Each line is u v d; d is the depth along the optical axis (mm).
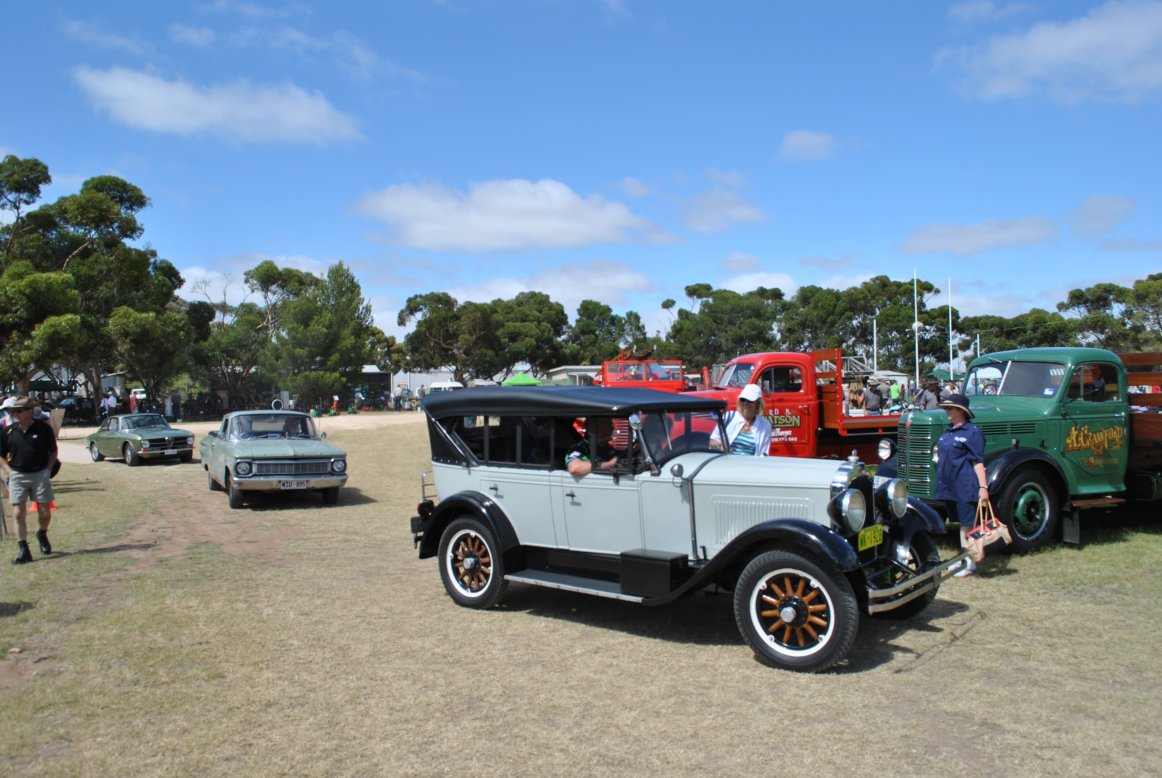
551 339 71625
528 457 6781
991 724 4387
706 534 5844
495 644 5980
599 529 6336
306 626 6496
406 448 23531
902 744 4152
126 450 21031
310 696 4969
